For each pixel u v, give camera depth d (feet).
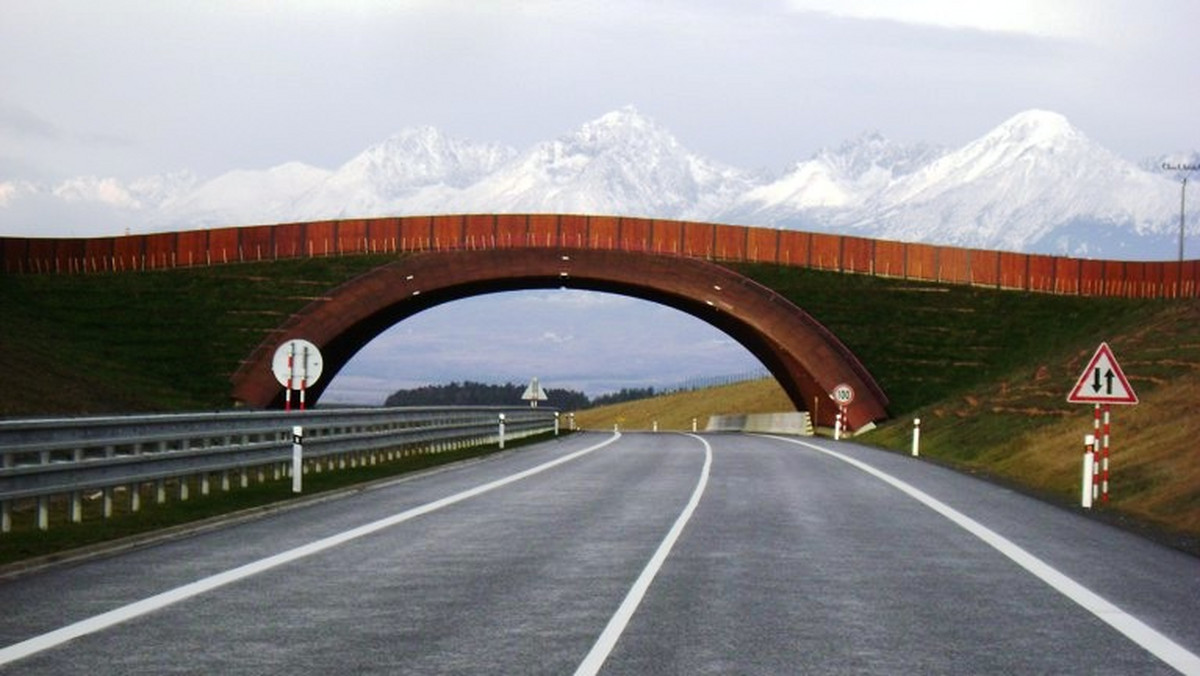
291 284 263.49
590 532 60.23
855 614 38.50
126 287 260.42
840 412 219.00
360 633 35.22
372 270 262.26
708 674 30.45
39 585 43.34
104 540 54.39
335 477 94.32
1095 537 59.93
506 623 36.78
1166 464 87.86
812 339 260.01
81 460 61.05
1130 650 33.53
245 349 243.81
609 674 30.40
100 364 221.87
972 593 42.60
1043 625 36.94
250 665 31.19
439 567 48.16
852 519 66.95
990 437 140.36
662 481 94.94
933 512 71.26
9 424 54.54
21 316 238.27
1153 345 162.61
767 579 45.44
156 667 30.89
